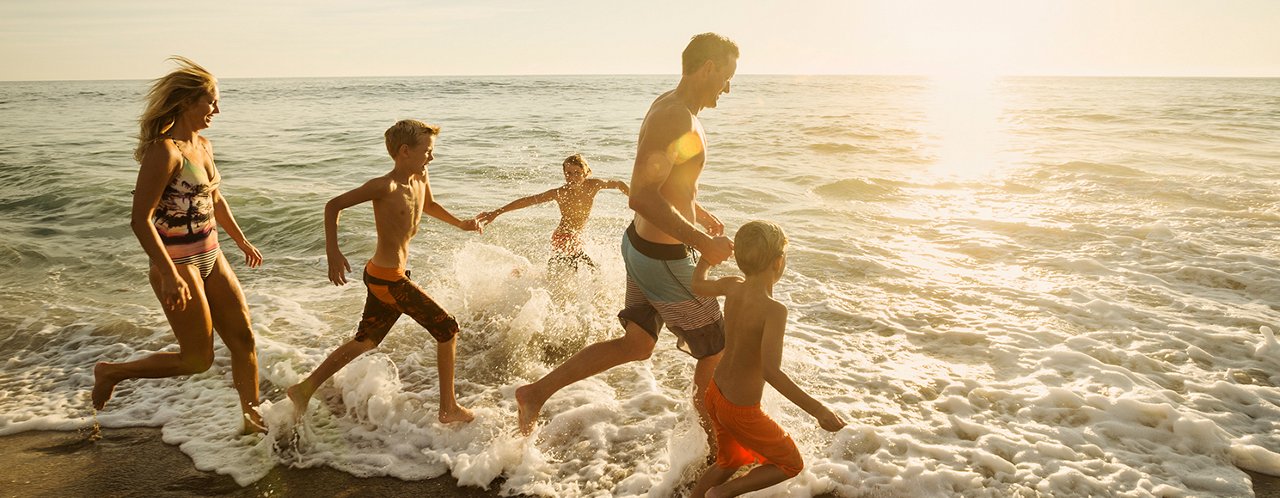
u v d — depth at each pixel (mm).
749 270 2691
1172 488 2928
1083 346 4426
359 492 3008
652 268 3047
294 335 4758
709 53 2936
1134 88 80688
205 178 3057
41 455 3281
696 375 3191
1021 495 2906
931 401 3762
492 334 4785
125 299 5680
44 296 5730
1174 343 4461
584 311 5148
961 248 6945
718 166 13070
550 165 13359
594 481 3068
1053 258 6477
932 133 20047
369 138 19766
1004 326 4828
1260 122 23969
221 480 3086
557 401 3783
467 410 3545
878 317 5047
